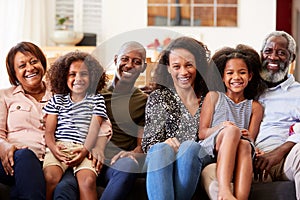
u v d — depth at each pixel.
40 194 2.49
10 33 4.79
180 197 2.55
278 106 3.00
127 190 2.55
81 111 2.72
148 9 5.84
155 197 2.48
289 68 3.21
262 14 5.85
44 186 2.52
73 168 2.66
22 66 2.85
